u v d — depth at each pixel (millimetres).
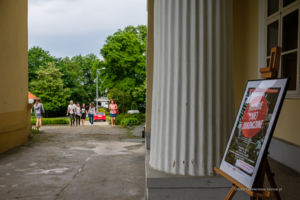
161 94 3139
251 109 2309
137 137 10805
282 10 4762
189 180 2850
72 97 64562
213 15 3002
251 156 2104
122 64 34750
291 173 4023
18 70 8258
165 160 3078
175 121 3008
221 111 3031
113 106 16703
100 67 38469
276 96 2057
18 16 8281
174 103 3029
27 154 6727
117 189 4074
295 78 4508
